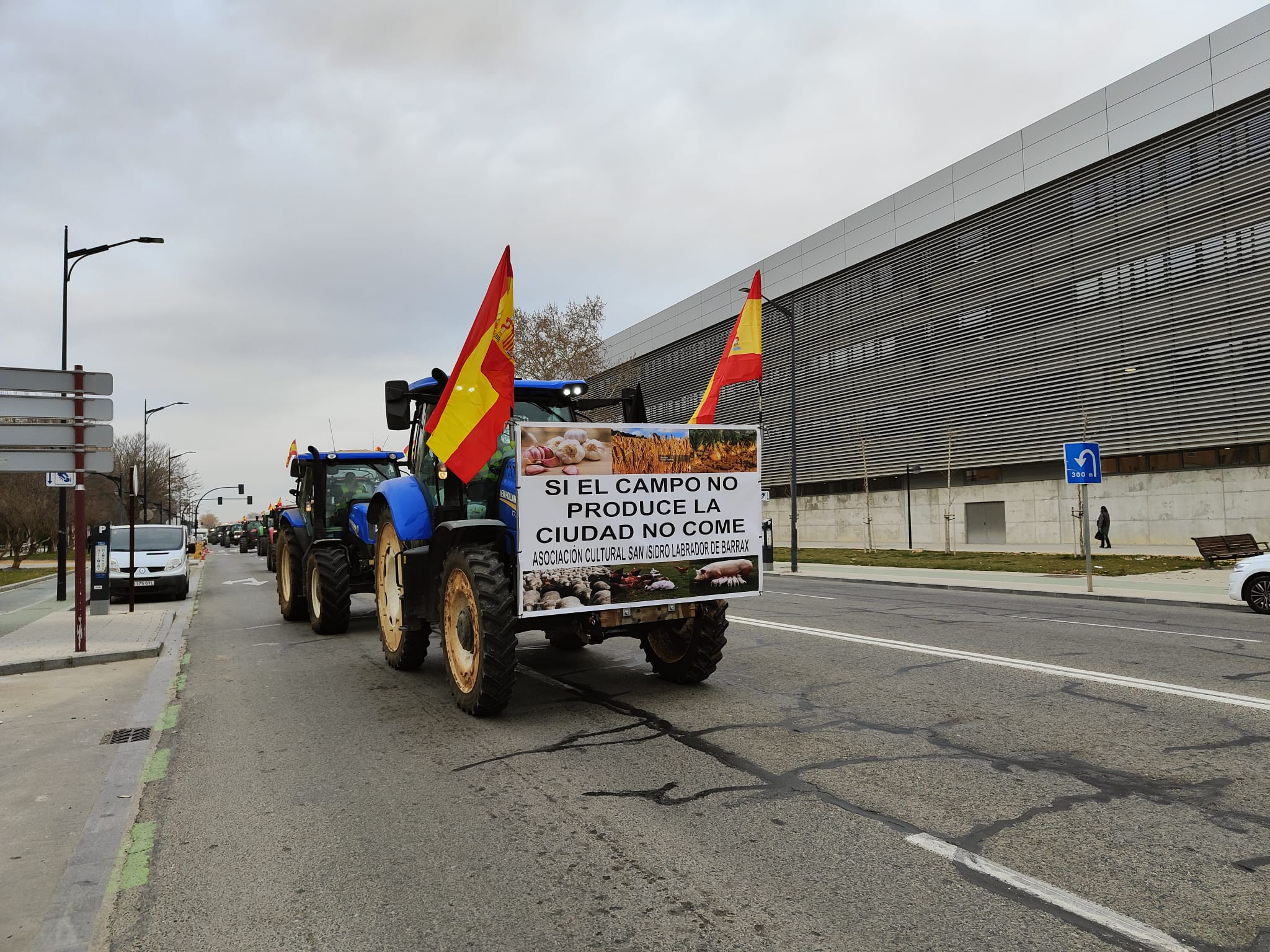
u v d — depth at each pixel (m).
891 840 3.69
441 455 6.59
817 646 9.02
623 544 6.18
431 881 3.44
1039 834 3.70
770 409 41.19
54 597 19.05
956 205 30.38
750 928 2.95
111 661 9.57
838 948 2.79
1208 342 22.33
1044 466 27.45
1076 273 25.97
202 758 5.41
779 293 40.25
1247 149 21.59
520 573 5.80
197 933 3.05
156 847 3.88
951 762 4.77
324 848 3.82
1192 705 5.98
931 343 31.53
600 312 34.22
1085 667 7.53
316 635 11.49
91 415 9.78
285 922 3.12
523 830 3.96
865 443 34.25
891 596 15.87
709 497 6.54
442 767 5.00
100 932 3.08
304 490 13.48
